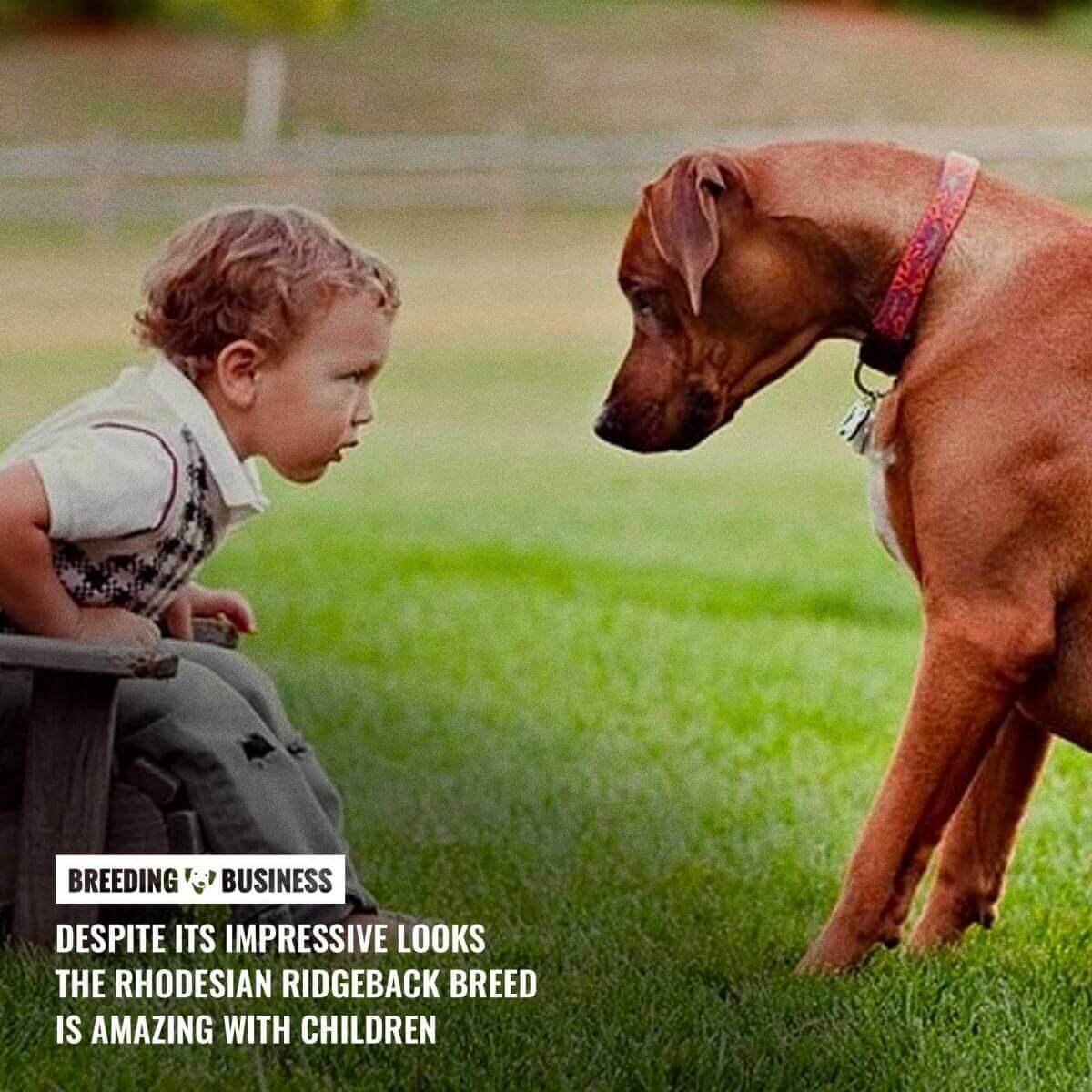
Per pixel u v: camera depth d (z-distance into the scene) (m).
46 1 34.53
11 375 17.20
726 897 4.35
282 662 7.21
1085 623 3.53
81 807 3.48
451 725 6.21
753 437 14.88
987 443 3.49
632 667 7.15
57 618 3.45
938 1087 3.15
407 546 10.08
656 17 36.69
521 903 4.26
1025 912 4.19
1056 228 3.62
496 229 25.83
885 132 27.86
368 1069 3.16
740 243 3.71
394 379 17.50
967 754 3.53
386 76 33.34
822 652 7.40
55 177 27.56
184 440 3.50
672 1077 3.15
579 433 15.11
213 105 31.80
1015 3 37.59
